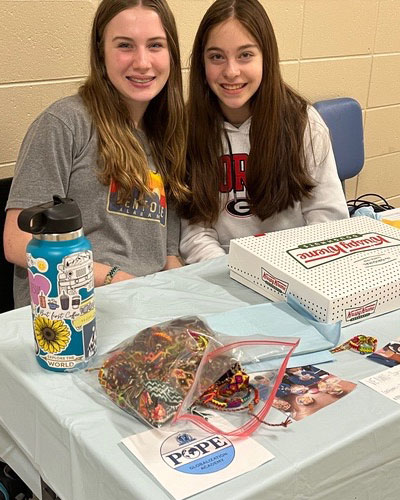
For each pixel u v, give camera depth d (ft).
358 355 2.95
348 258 3.59
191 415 2.41
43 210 2.47
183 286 3.76
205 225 5.26
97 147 4.47
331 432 2.37
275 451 2.26
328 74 7.82
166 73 4.63
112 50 4.44
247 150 5.23
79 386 2.66
